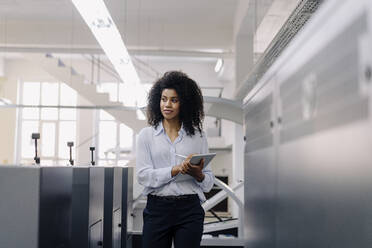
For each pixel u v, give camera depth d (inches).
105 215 104.4
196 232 65.8
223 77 418.6
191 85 69.9
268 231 51.6
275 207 47.6
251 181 64.2
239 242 130.5
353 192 26.5
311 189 34.6
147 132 69.6
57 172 63.1
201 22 299.3
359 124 25.3
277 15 195.5
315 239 33.7
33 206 53.9
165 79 68.7
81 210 77.4
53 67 319.6
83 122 445.4
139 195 154.5
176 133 69.9
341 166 28.3
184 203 65.7
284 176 43.1
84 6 127.3
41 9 276.1
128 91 256.4
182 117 69.6
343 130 27.8
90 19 139.0
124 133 456.4
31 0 260.7
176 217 65.7
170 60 448.1
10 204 54.1
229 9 270.4
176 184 65.9
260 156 56.5
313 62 33.4
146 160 68.3
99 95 316.2
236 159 308.3
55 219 61.9
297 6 79.4
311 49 33.9
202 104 71.9
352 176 26.6
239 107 137.0
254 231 62.1
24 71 447.5
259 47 240.1
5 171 54.6
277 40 102.0
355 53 25.7
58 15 287.6
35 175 54.3
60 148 454.0
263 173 54.5
